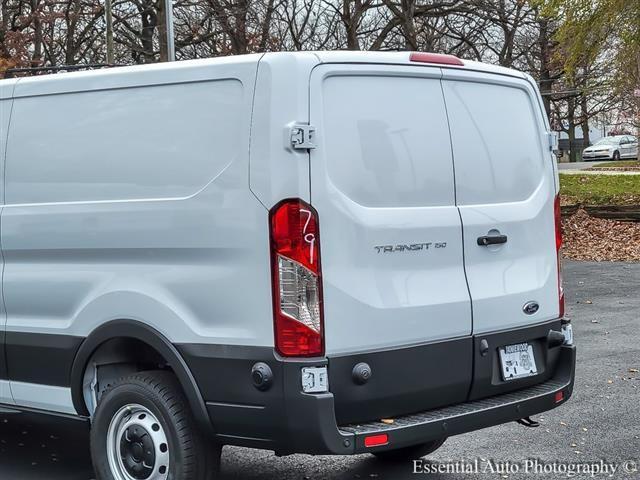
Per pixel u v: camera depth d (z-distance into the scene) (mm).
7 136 5266
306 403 4016
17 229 5160
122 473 4680
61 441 6492
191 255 4387
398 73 4516
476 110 4914
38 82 5133
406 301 4375
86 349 4801
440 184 4633
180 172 4461
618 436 6098
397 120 4484
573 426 6363
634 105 31094
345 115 4273
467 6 29656
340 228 4164
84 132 4898
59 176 4996
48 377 5090
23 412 5273
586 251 18000
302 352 4062
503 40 35125
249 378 4164
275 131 4113
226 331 4250
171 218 4445
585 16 21422
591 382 7656
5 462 5965
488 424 4586
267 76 4180
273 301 4098
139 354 4980
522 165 5141
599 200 21688
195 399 4332
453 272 4633
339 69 4273
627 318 10828
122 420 4688
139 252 4598
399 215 4391
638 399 7055
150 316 4492
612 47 22203
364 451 4105
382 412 4312
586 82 31844
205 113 4398
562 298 5324
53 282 4996
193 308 4363
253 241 4156
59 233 4949
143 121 4645
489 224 4832
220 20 29062
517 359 4953
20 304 5191
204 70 4418
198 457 4449
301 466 5711
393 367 4312
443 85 4762
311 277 4074
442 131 4688
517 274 4984
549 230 5254
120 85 4754
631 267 15750
